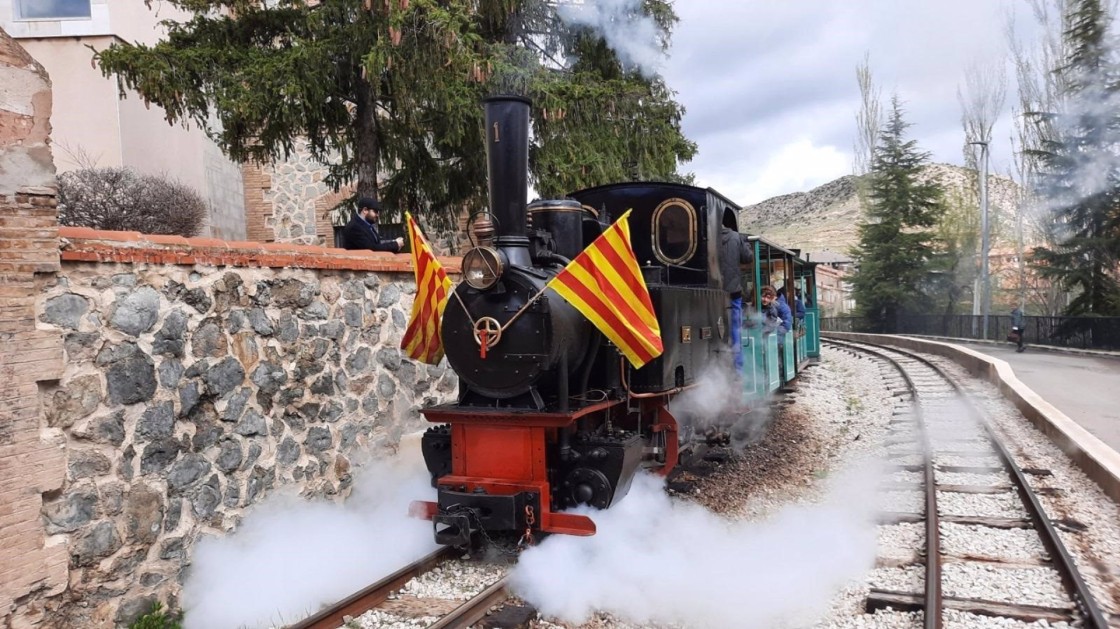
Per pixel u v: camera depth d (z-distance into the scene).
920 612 4.32
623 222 5.07
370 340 6.67
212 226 12.02
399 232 10.59
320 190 13.07
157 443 4.61
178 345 4.77
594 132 9.77
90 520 4.18
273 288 5.58
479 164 9.66
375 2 7.28
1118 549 5.28
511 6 9.39
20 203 3.78
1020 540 5.52
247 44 8.56
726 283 8.12
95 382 4.23
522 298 5.23
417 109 8.67
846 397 13.21
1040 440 8.95
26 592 3.78
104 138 10.03
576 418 5.16
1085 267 25.14
